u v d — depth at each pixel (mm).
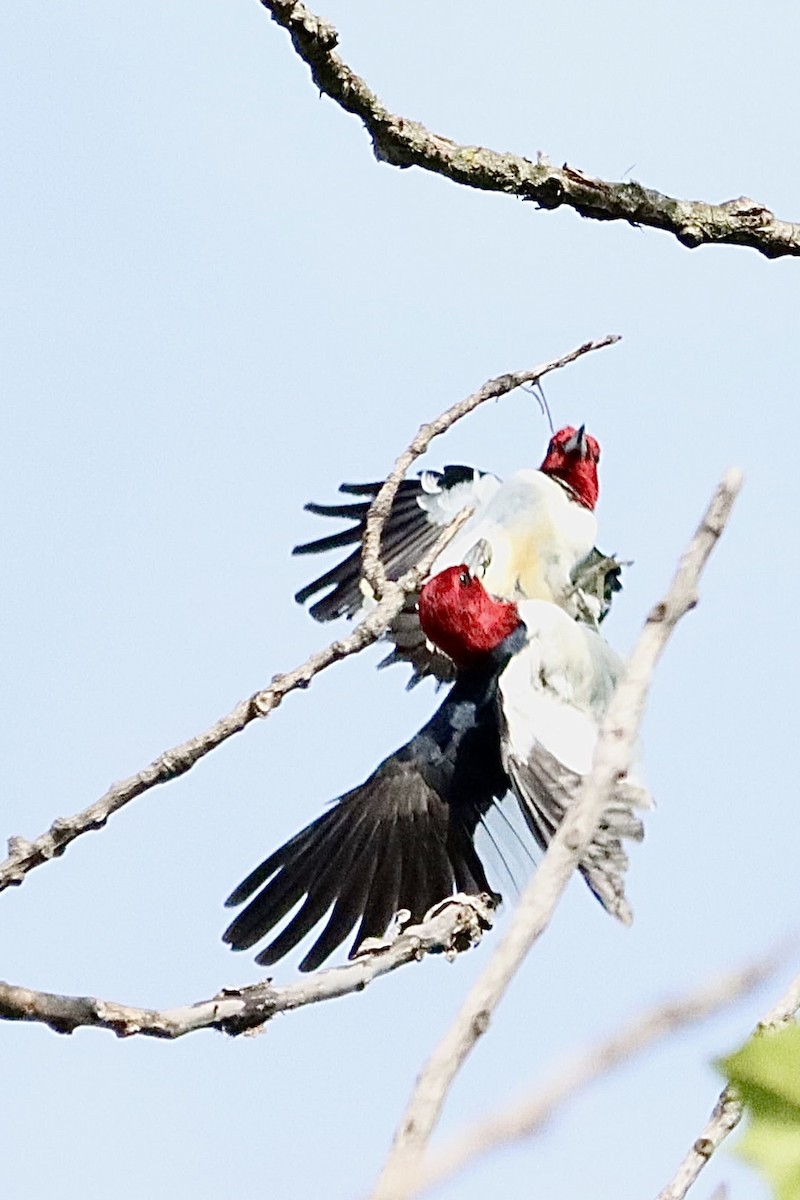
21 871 7211
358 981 7211
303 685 7691
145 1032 6516
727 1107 5457
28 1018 6352
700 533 5004
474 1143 3369
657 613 4930
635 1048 3434
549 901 4457
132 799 7352
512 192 9891
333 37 8945
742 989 3523
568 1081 3408
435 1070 4160
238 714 7512
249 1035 6715
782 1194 3568
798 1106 3607
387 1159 3992
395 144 9531
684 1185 5375
